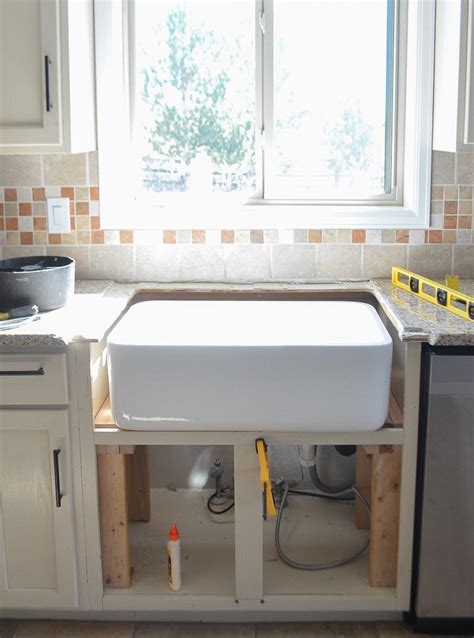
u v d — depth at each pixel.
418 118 2.79
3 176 2.85
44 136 2.46
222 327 2.70
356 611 2.49
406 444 2.32
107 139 2.81
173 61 2.89
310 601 2.44
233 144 2.94
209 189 2.97
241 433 2.32
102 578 2.45
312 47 2.88
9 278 2.41
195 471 3.10
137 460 2.83
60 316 2.41
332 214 2.86
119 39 2.83
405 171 2.89
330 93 2.91
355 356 2.22
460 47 2.43
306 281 2.89
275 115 2.92
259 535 2.39
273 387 2.25
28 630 2.48
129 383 2.26
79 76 2.58
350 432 2.31
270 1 2.83
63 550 2.39
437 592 2.38
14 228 2.88
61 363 2.27
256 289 2.81
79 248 2.89
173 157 2.95
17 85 2.44
